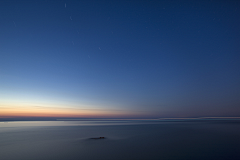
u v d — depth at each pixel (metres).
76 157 24.30
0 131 69.44
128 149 29.92
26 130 74.69
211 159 22.52
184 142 37.84
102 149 30.02
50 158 23.80
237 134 55.41
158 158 23.48
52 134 56.94
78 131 69.38
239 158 22.98
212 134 55.66
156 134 57.12
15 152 27.70
